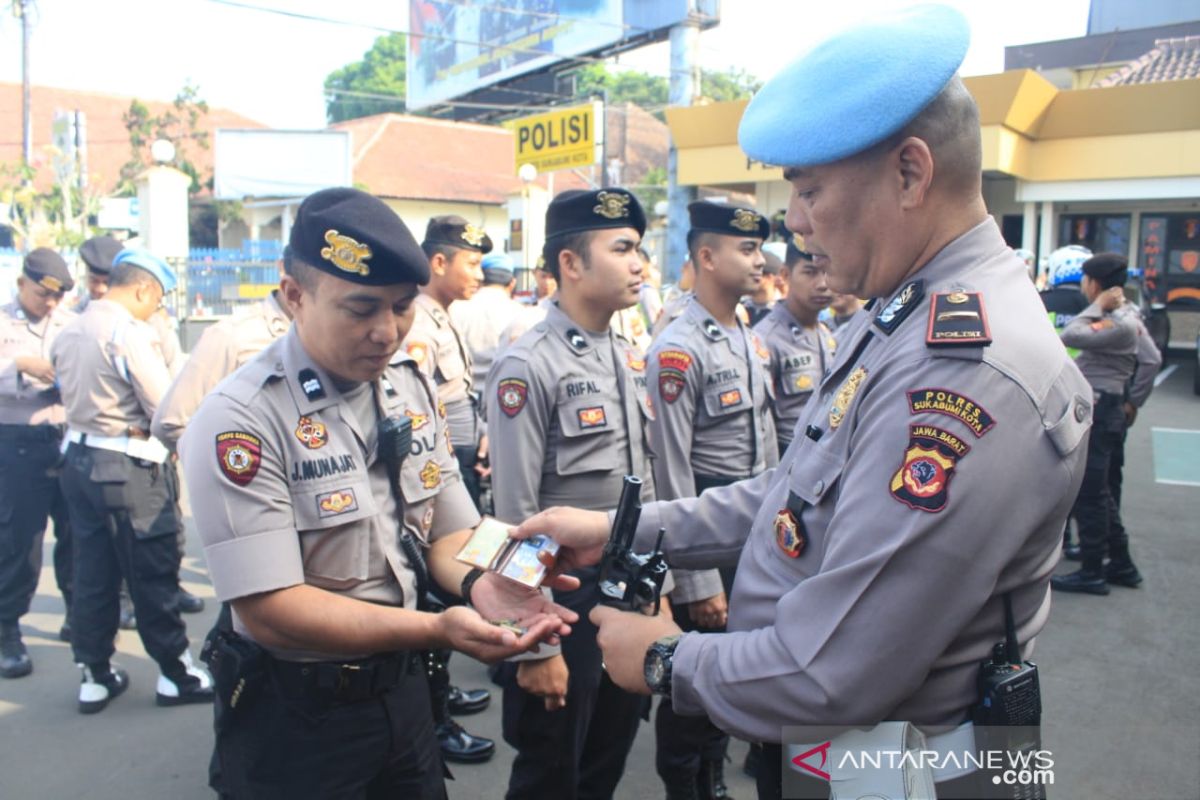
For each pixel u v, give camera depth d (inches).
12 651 154.3
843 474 49.5
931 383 45.3
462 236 164.6
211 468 62.3
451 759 128.0
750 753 123.6
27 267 162.6
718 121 520.4
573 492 98.7
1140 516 243.0
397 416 72.0
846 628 44.9
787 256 147.2
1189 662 155.5
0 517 152.5
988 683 46.3
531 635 64.2
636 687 55.7
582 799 100.2
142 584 139.3
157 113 1240.8
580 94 860.6
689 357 117.7
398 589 70.8
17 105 1181.1
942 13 49.8
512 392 96.8
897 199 49.2
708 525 67.1
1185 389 454.6
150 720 139.4
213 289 595.5
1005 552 43.9
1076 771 120.3
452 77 924.0
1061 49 533.0
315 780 67.6
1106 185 475.2
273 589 62.2
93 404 135.0
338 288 62.2
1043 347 45.8
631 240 99.3
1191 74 458.9
